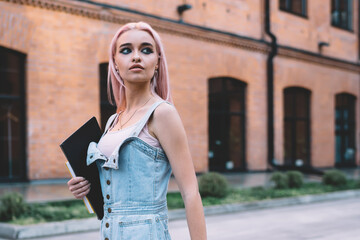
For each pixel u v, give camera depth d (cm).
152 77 169
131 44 154
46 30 917
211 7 1248
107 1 1005
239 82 1361
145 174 148
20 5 878
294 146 1549
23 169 918
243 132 1372
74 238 529
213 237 546
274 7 1450
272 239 537
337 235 562
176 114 148
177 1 1157
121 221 147
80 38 966
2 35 857
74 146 159
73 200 717
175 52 1153
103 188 155
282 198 850
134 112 159
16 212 600
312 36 1605
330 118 1686
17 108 915
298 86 1538
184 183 145
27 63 898
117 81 175
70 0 939
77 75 963
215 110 1290
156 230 146
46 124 923
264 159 1408
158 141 150
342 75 1747
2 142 915
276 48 1418
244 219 678
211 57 1245
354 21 1828
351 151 1823
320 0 1644
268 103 1420
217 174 851
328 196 934
